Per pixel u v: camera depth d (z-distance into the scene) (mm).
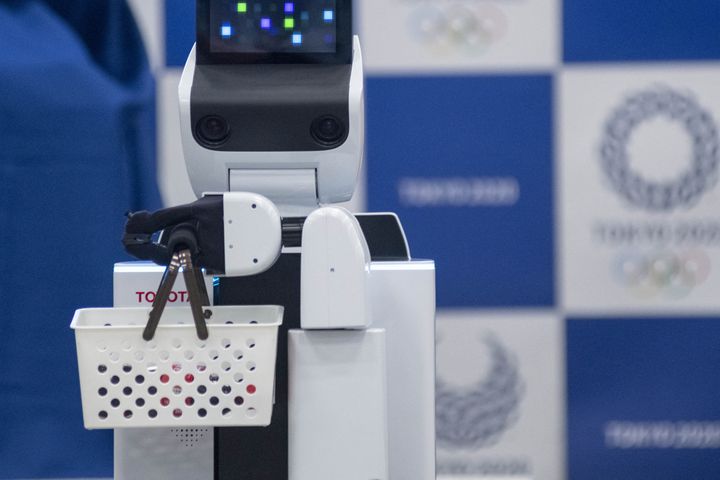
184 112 5051
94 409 4500
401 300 5301
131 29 11133
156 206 11148
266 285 5234
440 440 11320
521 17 11172
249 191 5168
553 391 11281
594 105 11188
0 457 10984
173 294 5410
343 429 4785
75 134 11000
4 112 10914
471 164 11234
